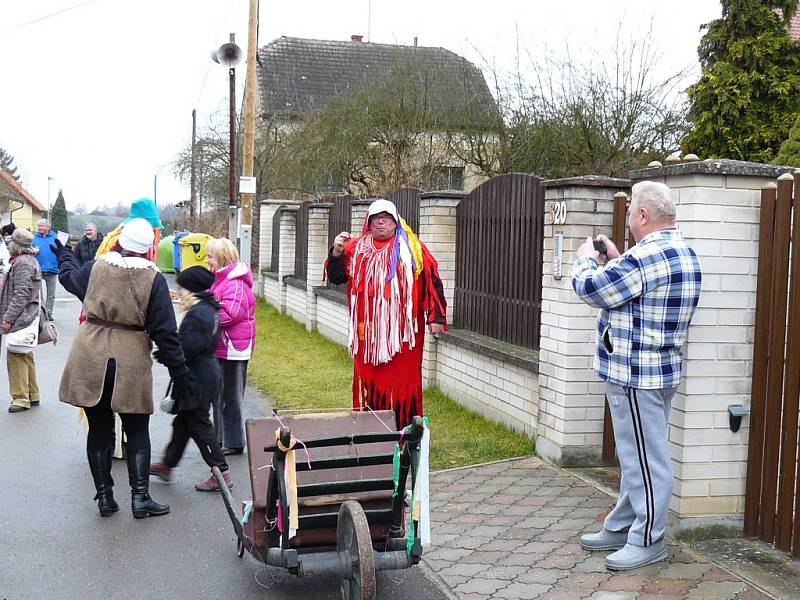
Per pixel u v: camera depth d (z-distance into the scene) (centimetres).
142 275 568
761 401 503
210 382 626
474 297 902
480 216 886
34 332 902
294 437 446
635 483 470
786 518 488
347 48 3497
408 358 623
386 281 614
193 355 617
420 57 2198
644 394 461
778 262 489
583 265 468
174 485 663
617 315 464
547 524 544
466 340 848
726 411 508
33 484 657
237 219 2066
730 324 505
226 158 3000
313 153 2394
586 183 643
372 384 630
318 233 1515
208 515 592
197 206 3406
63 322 1708
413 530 432
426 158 2142
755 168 497
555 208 671
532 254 775
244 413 879
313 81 3278
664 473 466
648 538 468
